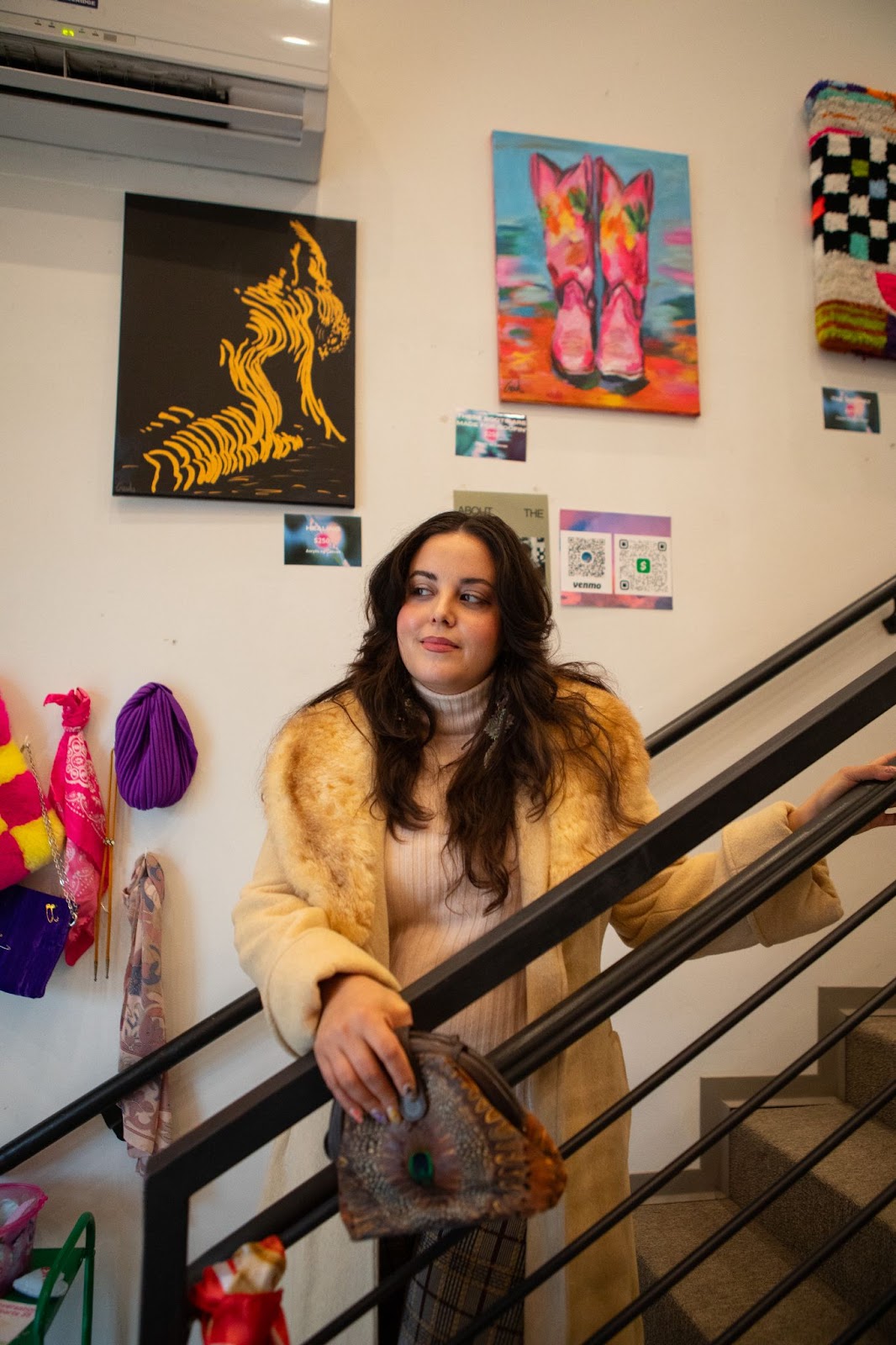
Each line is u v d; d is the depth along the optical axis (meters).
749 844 1.03
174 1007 1.84
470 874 1.02
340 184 2.12
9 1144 1.58
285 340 2.03
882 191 2.39
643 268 2.25
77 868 1.75
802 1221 1.63
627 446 2.21
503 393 2.12
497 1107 0.70
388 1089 0.70
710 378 2.29
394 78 2.18
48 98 1.83
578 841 1.03
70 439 1.92
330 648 1.99
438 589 1.08
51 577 1.88
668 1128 2.01
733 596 2.23
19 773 1.74
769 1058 2.08
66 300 1.95
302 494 1.99
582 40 2.31
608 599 2.15
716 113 2.38
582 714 1.10
